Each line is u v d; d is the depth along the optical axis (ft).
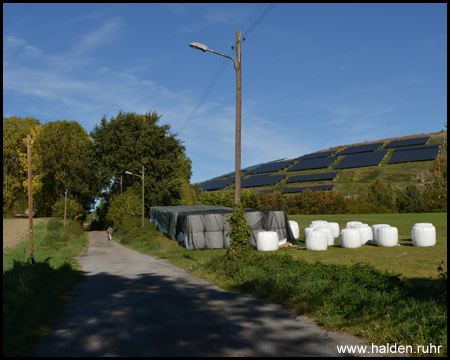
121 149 186.50
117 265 62.59
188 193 265.54
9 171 205.57
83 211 217.36
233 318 24.20
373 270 31.89
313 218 167.84
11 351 17.78
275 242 71.26
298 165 355.36
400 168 262.88
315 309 24.99
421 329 18.61
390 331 19.63
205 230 84.02
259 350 18.15
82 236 152.87
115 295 33.83
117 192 200.23
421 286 25.02
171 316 24.93
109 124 195.11
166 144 193.77
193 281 40.88
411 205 187.42
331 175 280.31
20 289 30.50
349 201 213.25
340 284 28.02
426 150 276.82
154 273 49.08
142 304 29.14
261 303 28.50
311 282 29.94
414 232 62.54
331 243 75.66
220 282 38.40
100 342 19.76
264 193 266.16
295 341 19.47
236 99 48.24
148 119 205.87
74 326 23.15
